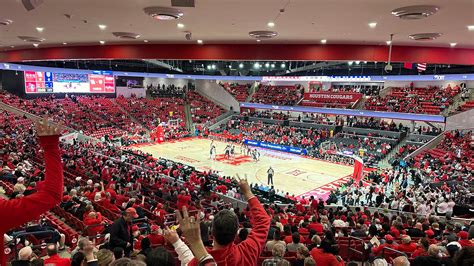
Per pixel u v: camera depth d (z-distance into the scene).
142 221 10.16
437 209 14.84
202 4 8.46
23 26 11.97
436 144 30.89
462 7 8.00
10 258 6.90
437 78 31.81
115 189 15.30
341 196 20.20
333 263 5.74
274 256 4.75
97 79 48.09
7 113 34.59
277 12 9.10
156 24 11.06
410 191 19.03
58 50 17.20
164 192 16.08
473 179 21.09
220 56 14.20
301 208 14.75
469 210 14.30
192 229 1.90
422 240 7.29
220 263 1.97
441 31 10.77
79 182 15.64
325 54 13.62
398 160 28.89
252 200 2.61
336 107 41.22
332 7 8.43
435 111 33.16
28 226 8.11
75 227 10.02
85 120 40.31
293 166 29.98
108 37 13.97
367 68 38.03
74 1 8.65
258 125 45.38
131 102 49.78
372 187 20.59
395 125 35.62
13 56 19.25
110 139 38.06
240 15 9.52
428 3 7.79
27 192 8.99
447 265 4.61
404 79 34.31
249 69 48.56
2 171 13.96
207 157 33.09
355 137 36.25
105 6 9.09
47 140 2.05
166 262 2.67
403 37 11.91
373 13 8.87
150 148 36.97
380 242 8.21
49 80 42.56
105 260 4.09
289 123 43.59
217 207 14.47
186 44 14.52
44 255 7.53
